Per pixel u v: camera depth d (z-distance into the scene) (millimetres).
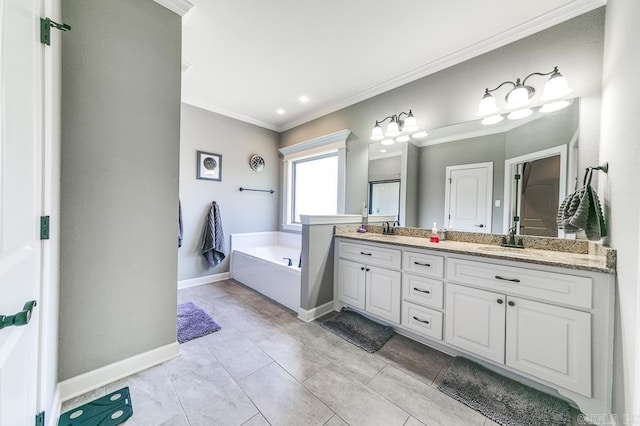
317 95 3041
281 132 4250
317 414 1241
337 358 1718
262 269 2988
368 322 2230
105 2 1420
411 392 1400
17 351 723
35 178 884
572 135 1672
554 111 1753
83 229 1359
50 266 1046
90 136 1374
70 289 1320
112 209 1459
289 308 2568
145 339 1590
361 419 1215
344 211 3176
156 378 1490
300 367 1614
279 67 2445
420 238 2375
